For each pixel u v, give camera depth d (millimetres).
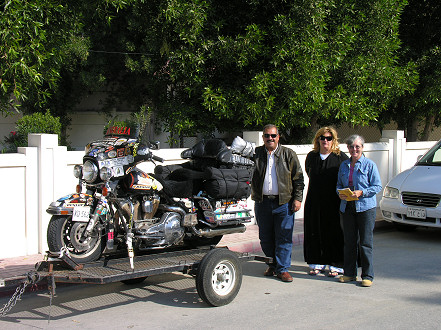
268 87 10695
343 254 7109
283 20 10359
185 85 11469
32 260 7523
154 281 7105
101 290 6707
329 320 5469
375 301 6133
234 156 6828
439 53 13508
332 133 7070
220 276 5988
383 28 11648
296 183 6875
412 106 14062
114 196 5727
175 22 10344
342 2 11141
